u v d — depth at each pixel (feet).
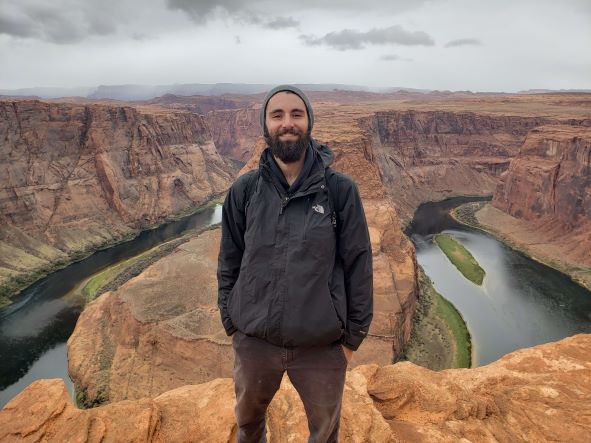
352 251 10.15
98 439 14.80
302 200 9.95
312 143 10.67
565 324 146.72
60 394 16.46
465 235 261.44
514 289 177.06
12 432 14.74
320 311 9.62
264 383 11.14
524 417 18.85
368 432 16.69
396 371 22.02
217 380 19.80
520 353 24.58
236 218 11.09
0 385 117.70
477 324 144.15
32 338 143.23
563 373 22.08
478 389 21.45
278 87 10.25
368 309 10.52
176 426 16.60
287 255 9.68
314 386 10.55
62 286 190.19
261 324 9.78
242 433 13.01
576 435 17.46
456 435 17.42
